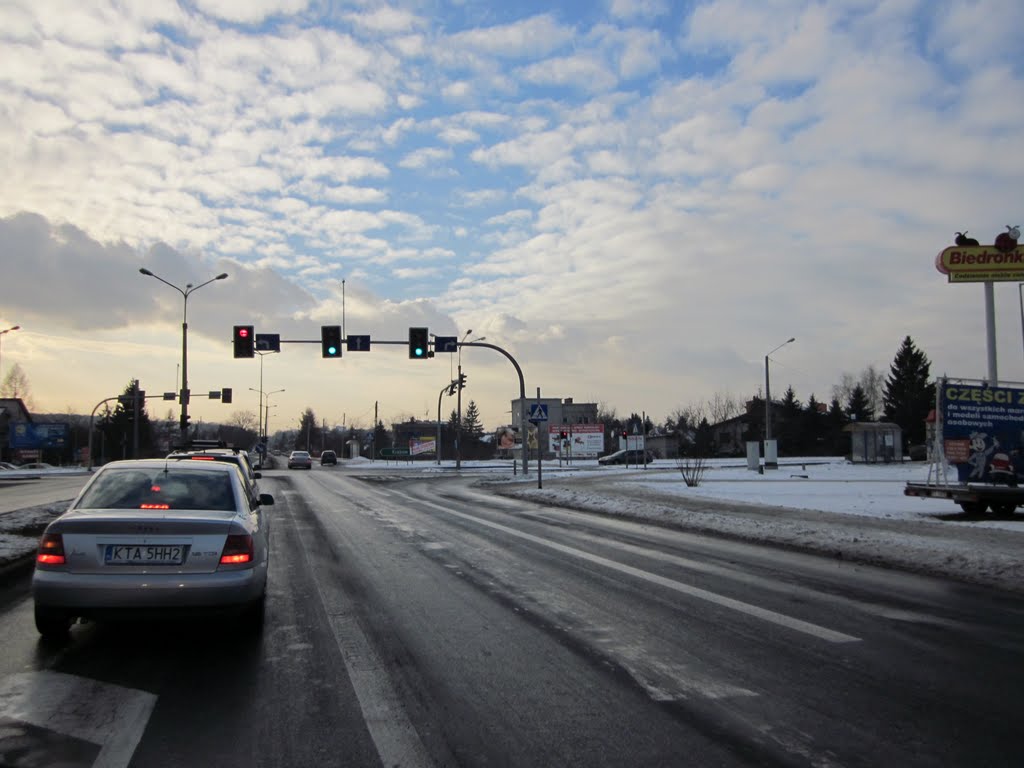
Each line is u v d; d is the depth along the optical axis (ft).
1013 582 28.76
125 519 19.74
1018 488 49.06
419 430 358.23
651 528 48.62
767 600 26.02
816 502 61.98
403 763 12.98
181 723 14.79
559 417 299.79
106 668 18.40
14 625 22.70
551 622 22.88
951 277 64.13
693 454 265.54
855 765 12.84
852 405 284.20
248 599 20.21
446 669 18.25
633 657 19.20
